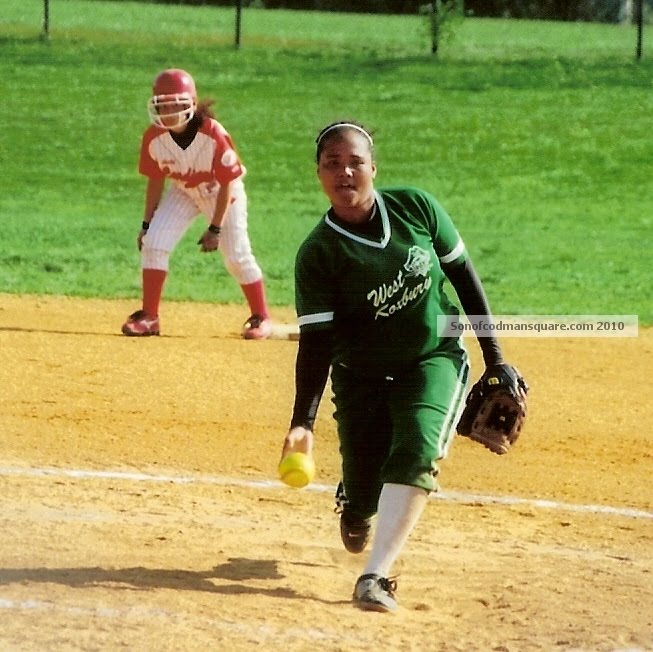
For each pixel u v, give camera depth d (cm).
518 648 1285
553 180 5706
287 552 1652
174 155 2997
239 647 1238
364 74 7294
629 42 8356
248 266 3102
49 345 2934
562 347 3133
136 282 3903
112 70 7269
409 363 1446
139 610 1328
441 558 1672
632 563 1688
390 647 1271
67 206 5144
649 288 3969
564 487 2100
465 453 2264
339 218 1396
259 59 7569
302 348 1413
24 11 8725
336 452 2255
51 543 1603
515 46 8088
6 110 6512
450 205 5266
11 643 1222
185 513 1853
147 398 2522
